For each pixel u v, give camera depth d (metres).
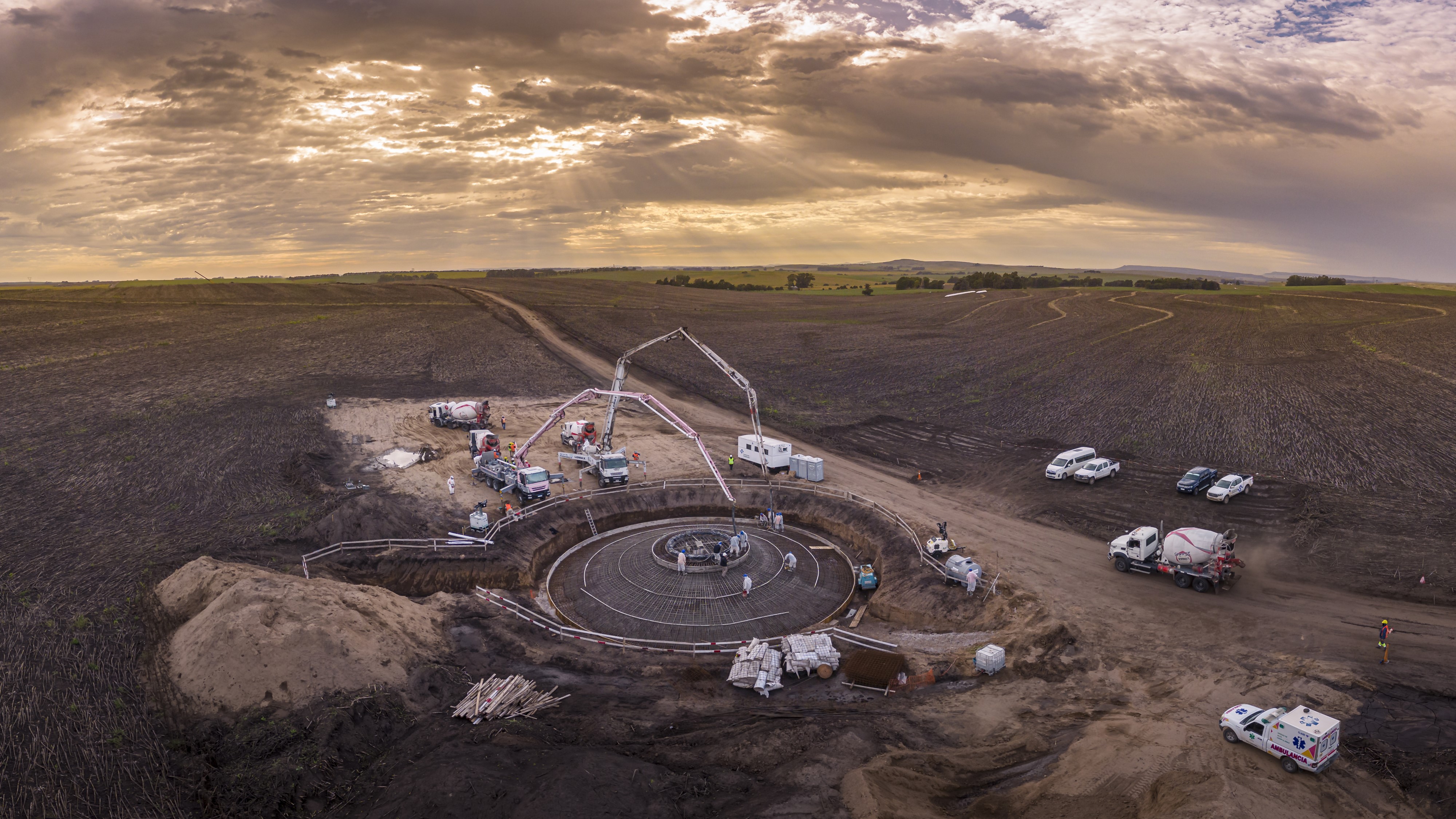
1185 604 33.38
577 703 27.95
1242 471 50.47
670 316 144.00
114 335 111.00
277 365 92.00
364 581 38.59
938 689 28.80
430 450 60.44
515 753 23.12
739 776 22.53
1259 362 87.00
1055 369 89.69
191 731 23.89
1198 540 34.72
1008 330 124.25
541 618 35.44
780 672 30.05
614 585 38.88
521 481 48.34
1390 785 20.45
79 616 30.97
